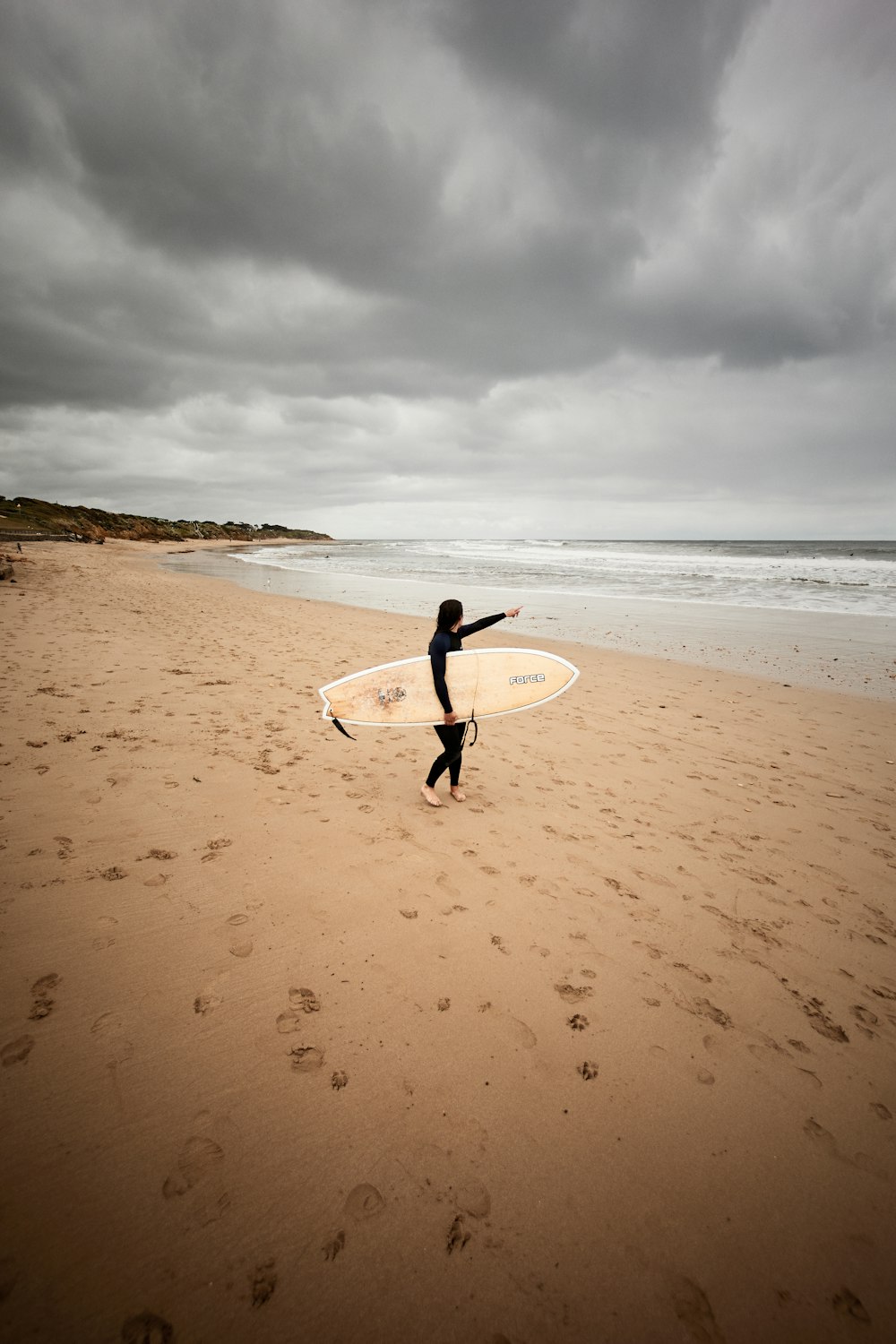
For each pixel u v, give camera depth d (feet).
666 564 104.22
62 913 8.48
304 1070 6.41
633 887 10.57
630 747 18.22
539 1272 4.89
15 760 13.43
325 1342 4.31
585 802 14.08
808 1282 5.00
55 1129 5.53
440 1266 4.85
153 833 10.89
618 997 7.91
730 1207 5.51
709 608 49.55
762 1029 7.61
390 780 14.53
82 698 18.54
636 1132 6.11
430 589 65.77
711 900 10.34
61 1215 4.85
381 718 13.24
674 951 8.95
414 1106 6.14
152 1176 5.23
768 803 14.69
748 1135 6.19
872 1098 6.75
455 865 10.82
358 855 10.84
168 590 58.08
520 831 12.37
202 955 7.93
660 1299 4.80
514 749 17.52
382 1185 5.38
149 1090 6.01
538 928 9.18
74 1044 6.44
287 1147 5.61
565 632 39.29
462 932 8.93
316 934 8.57
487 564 108.88
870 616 44.73
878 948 9.42
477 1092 6.36
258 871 10.00
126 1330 4.22
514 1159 5.73
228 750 15.42
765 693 25.08
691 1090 6.63
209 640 30.89
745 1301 4.83
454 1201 5.33
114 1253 4.66
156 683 21.21
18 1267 4.47
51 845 10.18
